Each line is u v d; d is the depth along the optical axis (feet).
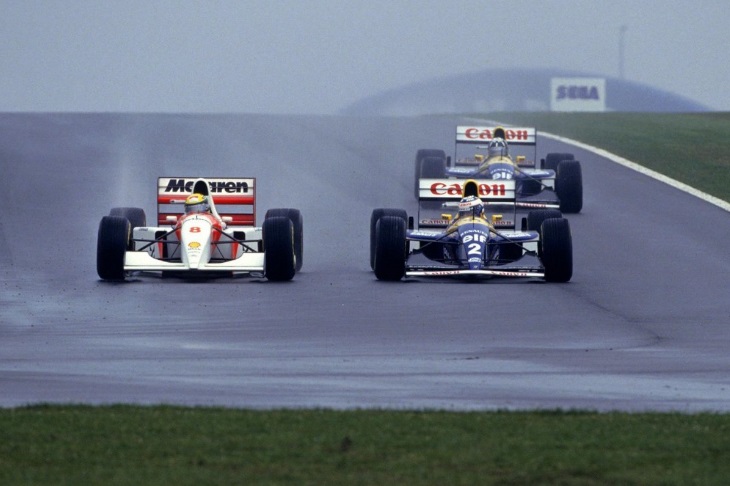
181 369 149.89
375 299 211.00
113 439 109.60
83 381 141.59
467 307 203.10
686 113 634.02
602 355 161.89
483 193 259.60
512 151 460.14
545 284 230.48
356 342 170.91
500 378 145.28
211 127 499.10
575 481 97.60
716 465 102.63
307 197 350.84
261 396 133.28
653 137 499.51
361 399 131.85
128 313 196.03
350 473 99.30
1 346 166.20
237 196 252.01
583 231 303.07
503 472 99.86
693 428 115.14
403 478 97.86
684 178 398.83
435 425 115.65
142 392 135.13
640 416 120.57
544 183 343.67
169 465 101.50
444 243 245.24
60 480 96.73
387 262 231.71
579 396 134.62
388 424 115.75
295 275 241.14
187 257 229.86
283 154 433.89
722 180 396.16
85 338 173.37
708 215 331.57
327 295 215.31
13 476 97.91
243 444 108.06
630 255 268.00
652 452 106.52
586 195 365.81
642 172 410.11
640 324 188.75
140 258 230.48
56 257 257.96
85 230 293.02
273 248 230.68
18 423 115.14
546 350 165.58
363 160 426.92
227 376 145.48
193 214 242.37
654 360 158.30
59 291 217.77
